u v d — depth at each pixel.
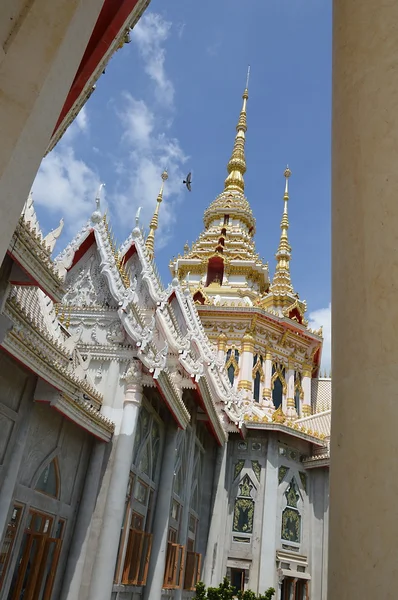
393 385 2.61
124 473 18.50
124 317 20.41
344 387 2.86
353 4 3.86
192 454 27.69
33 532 15.57
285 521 32.56
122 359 20.16
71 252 22.02
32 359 13.66
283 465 33.78
